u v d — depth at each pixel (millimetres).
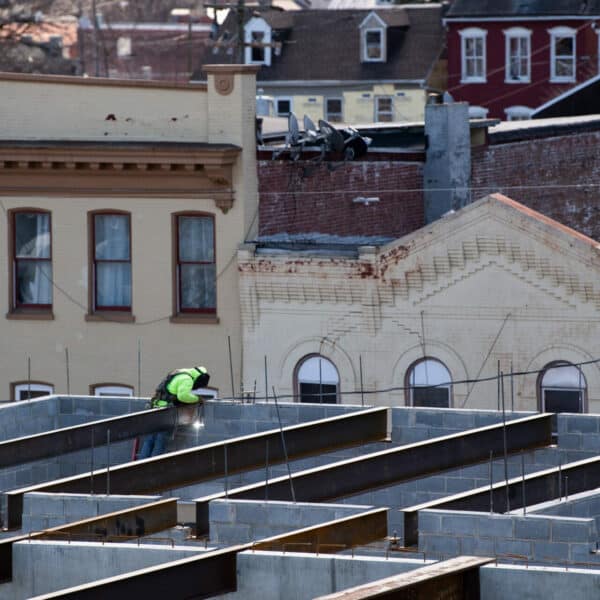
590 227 157125
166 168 130250
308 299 127500
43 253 135750
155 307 132875
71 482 79000
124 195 132500
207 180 130000
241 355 130750
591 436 88500
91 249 134250
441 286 123250
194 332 131750
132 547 66125
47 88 134125
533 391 121438
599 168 158625
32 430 98562
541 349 121125
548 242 119438
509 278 121312
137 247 132750
